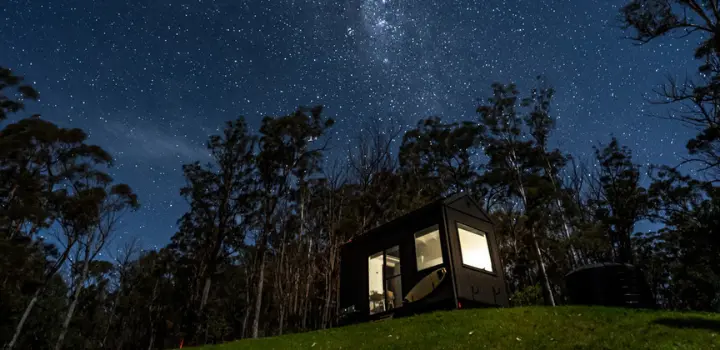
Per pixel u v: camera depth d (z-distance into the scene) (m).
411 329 13.68
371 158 39.50
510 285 35.12
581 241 34.81
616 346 9.98
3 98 36.69
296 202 39.47
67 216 35.84
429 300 17.50
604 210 39.88
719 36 23.25
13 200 35.59
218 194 43.28
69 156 37.16
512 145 37.41
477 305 17.27
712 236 18.03
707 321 11.12
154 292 48.06
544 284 27.75
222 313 41.56
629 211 39.41
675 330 10.51
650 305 16.94
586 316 12.96
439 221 18.69
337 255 34.47
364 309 20.00
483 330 12.40
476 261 18.88
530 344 10.87
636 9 24.77
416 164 43.34
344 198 37.69
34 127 36.12
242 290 42.22
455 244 18.05
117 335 52.81
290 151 37.00
